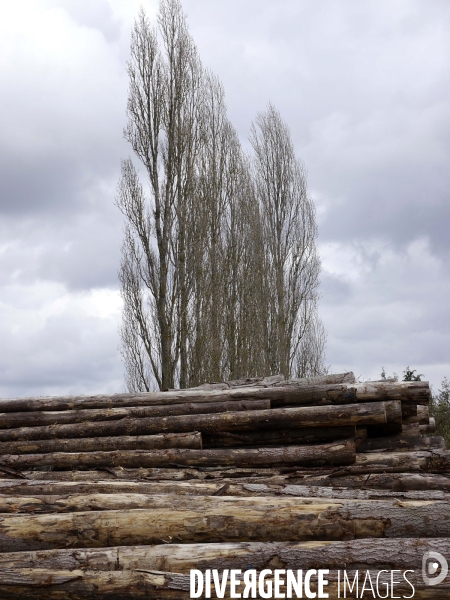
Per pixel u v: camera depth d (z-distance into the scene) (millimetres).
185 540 4668
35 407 7820
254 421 6789
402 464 6176
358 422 6605
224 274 21969
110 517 4746
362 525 4605
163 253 21203
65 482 5637
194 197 21625
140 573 4195
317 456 6273
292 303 24281
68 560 4355
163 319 20703
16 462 6699
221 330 20938
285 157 25375
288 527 4633
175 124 22000
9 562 4375
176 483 5688
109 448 6859
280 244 24562
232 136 23484
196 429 6914
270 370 23234
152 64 22281
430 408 17609
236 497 5004
